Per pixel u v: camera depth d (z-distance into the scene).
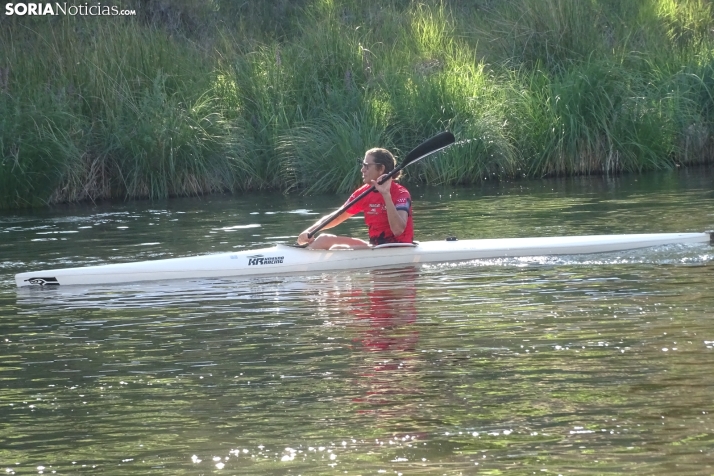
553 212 18.94
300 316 10.58
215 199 23.84
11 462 6.67
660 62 28.66
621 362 8.32
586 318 9.91
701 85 27.95
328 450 6.70
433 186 25.00
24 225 19.80
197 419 7.37
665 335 9.09
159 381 8.32
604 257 13.94
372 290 12.00
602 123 26.48
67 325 10.52
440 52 29.27
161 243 16.64
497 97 26.88
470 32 30.84
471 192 23.19
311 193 24.64
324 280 12.88
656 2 31.81
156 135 24.70
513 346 8.97
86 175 24.72
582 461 6.37
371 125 25.55
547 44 28.77
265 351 9.14
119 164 25.05
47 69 26.08
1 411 7.68
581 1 29.81
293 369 8.52
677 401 7.32
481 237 16.08
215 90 26.70
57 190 24.38
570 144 26.33
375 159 14.06
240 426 7.20
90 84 25.69
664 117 26.97
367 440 6.86
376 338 9.46
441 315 10.37
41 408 7.72
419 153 14.48
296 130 25.59
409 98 26.23
